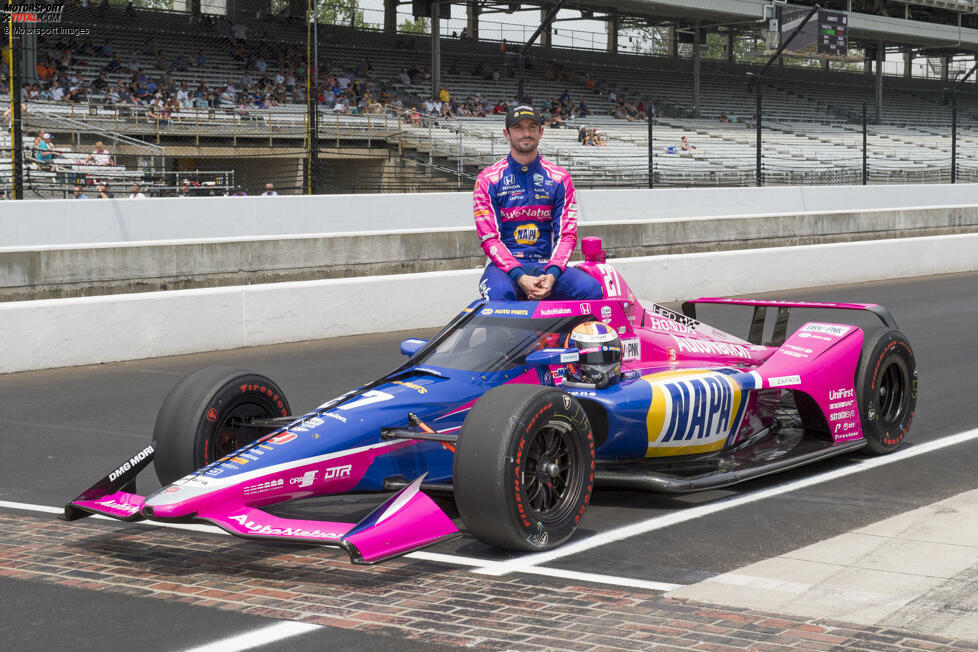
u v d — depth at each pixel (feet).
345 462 16.67
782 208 86.02
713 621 13.60
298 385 32.42
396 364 36.17
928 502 19.51
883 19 182.39
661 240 64.03
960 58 236.22
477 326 19.51
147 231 57.67
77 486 21.63
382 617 13.94
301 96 113.29
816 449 21.86
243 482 15.58
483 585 15.15
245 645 13.08
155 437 18.20
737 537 17.39
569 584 15.12
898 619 13.57
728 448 21.85
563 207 22.49
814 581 15.05
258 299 40.60
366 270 53.16
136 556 16.97
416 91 131.85
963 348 37.81
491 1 142.20
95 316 36.63
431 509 15.74
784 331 25.48
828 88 199.82
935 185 97.96
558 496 17.17
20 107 52.24
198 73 112.47
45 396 31.22
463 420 17.99
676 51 183.62
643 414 19.30
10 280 41.78
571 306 19.92
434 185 101.76
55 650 13.07
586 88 154.40
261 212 62.34
